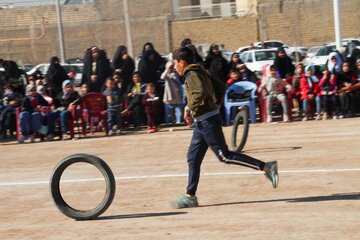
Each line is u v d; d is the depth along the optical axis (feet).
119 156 56.29
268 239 29.63
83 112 71.00
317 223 31.83
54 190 35.12
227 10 209.15
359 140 56.85
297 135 61.87
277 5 201.98
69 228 33.35
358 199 36.47
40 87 72.18
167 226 32.65
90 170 49.11
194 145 36.45
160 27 205.87
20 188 44.78
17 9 218.18
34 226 34.14
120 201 38.93
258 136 62.44
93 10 217.56
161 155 55.31
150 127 70.79
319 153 51.70
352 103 72.33
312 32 198.39
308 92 72.43
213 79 36.60
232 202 37.29
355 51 78.28
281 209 34.99
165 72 73.82
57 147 64.18
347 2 195.83
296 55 134.51
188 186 36.63
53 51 208.64
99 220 34.76
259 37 204.85
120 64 76.64
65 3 219.41
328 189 39.34
